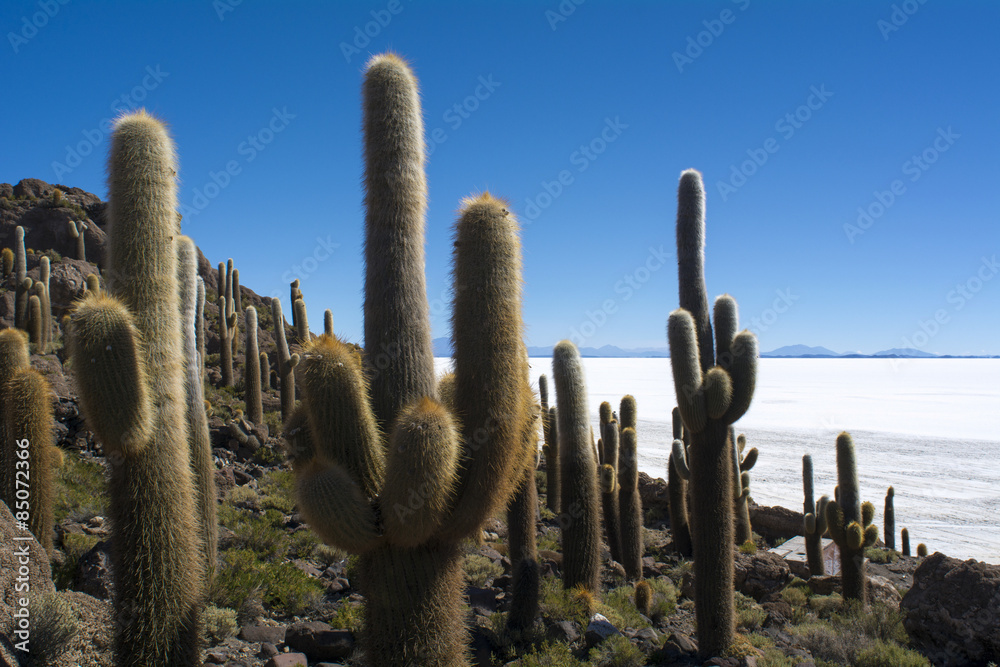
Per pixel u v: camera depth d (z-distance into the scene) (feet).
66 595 21.80
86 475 44.62
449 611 17.88
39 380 23.95
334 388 16.74
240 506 48.11
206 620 24.56
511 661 26.55
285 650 24.89
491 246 17.89
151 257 18.84
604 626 30.09
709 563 31.68
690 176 37.58
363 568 17.65
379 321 18.53
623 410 48.96
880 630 35.70
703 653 31.42
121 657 17.52
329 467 16.51
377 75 19.04
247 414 76.84
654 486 79.71
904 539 75.31
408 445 15.72
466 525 17.40
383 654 17.13
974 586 32.55
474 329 17.67
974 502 132.67
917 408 443.73
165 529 17.93
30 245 116.98
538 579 29.55
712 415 31.91
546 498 70.69
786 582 48.88
